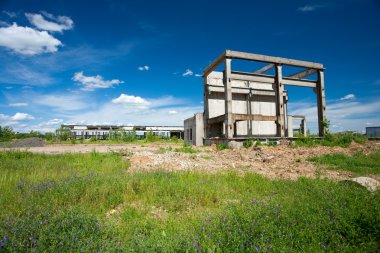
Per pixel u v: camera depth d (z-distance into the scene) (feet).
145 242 9.52
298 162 38.37
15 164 29.76
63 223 10.56
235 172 26.43
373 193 16.22
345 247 9.14
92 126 181.27
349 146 62.59
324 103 78.43
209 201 16.01
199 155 45.21
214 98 77.97
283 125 70.13
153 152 50.78
